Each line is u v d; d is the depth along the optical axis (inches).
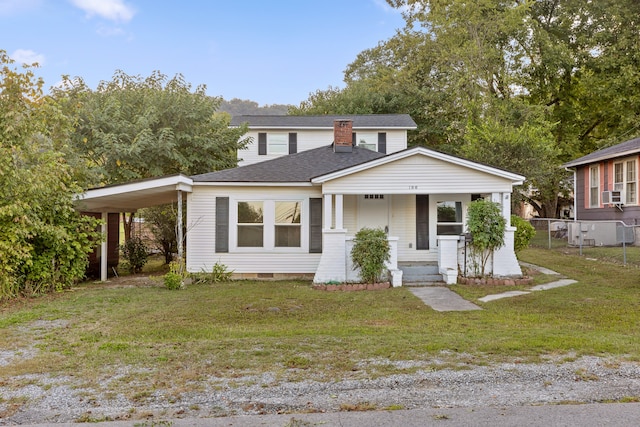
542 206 1195.3
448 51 986.7
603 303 354.9
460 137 992.9
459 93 968.3
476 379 178.7
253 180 529.0
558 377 179.8
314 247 543.2
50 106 435.2
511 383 174.6
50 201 427.2
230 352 217.9
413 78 1225.4
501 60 984.3
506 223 485.1
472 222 468.8
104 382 178.7
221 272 526.9
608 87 962.7
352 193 492.4
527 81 1032.2
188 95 791.1
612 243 676.1
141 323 296.4
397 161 489.1
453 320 305.7
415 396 163.5
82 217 466.0
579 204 846.5
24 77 406.6
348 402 159.0
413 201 559.5
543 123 798.5
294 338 247.1
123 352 219.9
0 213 360.8
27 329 277.3
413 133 1206.3
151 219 745.6
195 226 537.3
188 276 503.5
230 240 539.2
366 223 562.3
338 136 653.3
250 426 140.2
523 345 223.5
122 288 468.1
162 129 717.3
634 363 194.9
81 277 498.6
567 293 397.7
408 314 330.3
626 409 150.0
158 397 163.6
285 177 542.0
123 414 149.9
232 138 820.6
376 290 442.3
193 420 144.9
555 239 831.1
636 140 740.0
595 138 1136.2
